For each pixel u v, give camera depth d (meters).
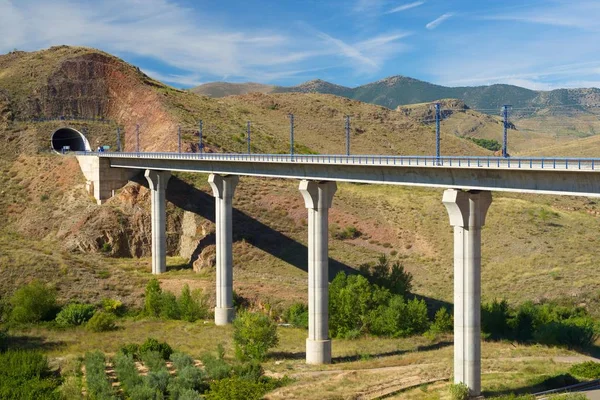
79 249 105.94
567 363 59.41
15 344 66.25
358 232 106.62
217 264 80.25
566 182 42.84
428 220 109.12
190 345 67.00
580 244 98.06
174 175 119.56
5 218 120.69
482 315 73.62
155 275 96.88
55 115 157.50
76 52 176.88
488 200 49.34
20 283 88.31
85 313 78.31
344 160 60.50
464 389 47.66
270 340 62.22
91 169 119.62
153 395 46.34
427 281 91.12
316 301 62.00
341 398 48.22
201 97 185.38
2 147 142.00
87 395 48.38
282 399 47.97
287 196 117.00
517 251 96.62
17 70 171.38
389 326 72.06
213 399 46.50
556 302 81.75
